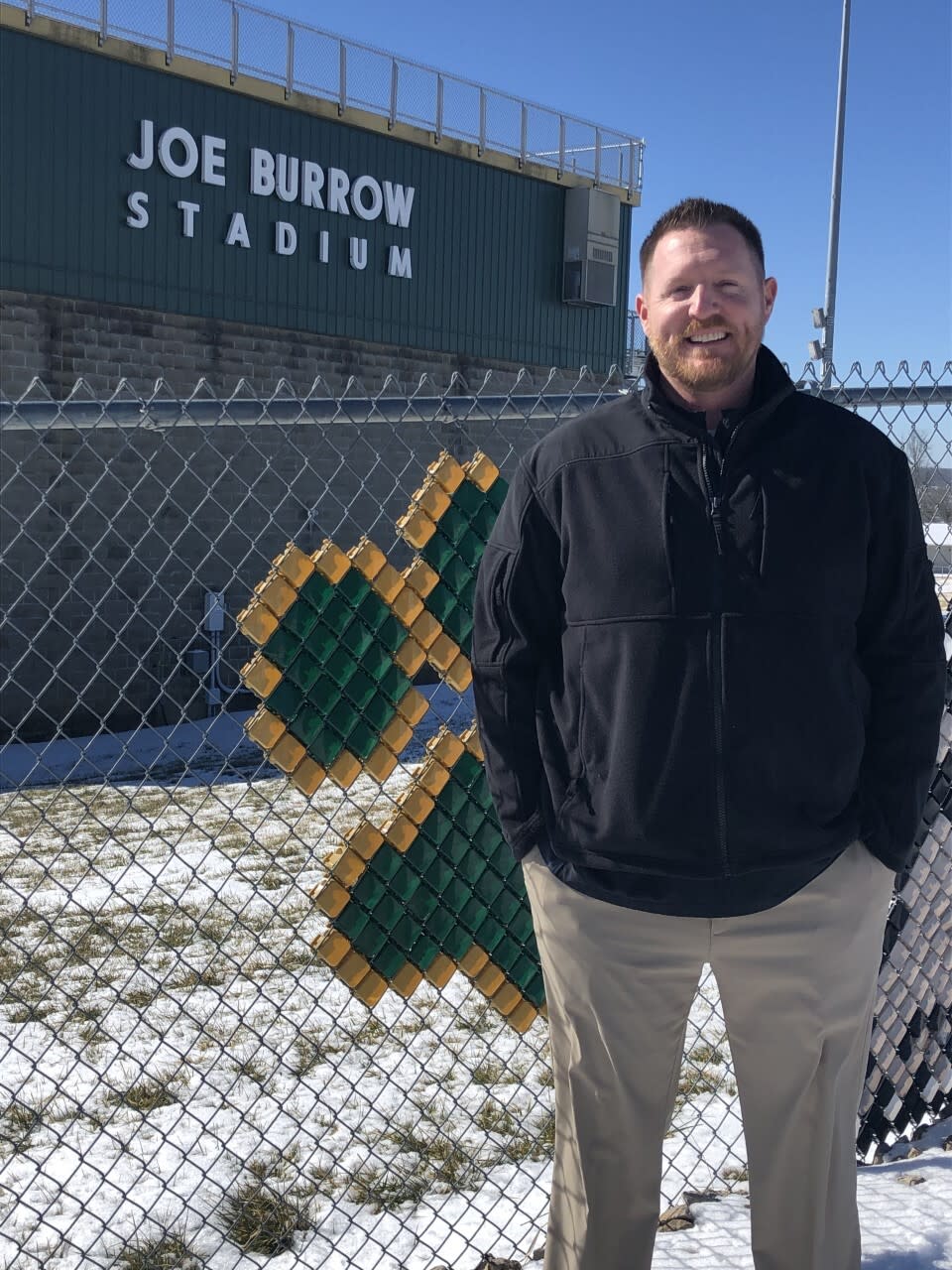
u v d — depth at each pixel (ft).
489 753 7.01
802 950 6.55
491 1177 10.72
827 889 6.55
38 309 49.80
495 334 70.44
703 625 6.22
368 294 63.36
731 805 6.23
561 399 9.66
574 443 6.63
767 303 6.79
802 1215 6.98
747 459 6.32
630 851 6.41
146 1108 12.64
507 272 70.90
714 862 6.30
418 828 9.23
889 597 6.64
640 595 6.29
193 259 55.42
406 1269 8.91
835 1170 6.97
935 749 6.74
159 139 53.57
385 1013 15.55
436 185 66.39
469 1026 12.08
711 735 6.20
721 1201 9.53
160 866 24.41
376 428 57.21
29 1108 10.28
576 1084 6.93
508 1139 11.75
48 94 49.57
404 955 9.25
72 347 51.13
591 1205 7.00
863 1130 10.28
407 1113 12.42
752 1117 6.98
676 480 6.31
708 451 6.33
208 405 8.29
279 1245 9.49
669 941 6.57
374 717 8.92
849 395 10.46
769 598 6.20
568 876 6.68
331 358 61.72
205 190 55.62
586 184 74.33
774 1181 6.98
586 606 6.45
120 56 51.55
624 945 6.61
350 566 8.79
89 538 49.21
